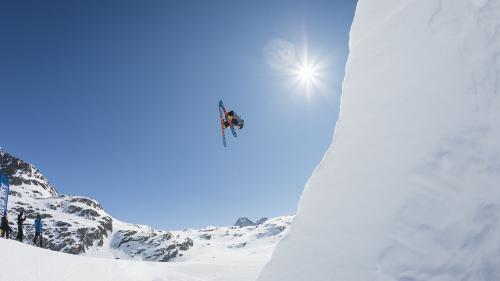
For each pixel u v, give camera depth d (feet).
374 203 11.58
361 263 10.88
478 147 9.91
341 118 14.34
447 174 10.23
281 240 13.51
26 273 26.18
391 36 13.64
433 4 12.44
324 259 11.85
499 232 8.85
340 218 12.28
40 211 533.96
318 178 13.93
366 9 15.26
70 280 27.50
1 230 48.06
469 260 9.04
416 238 10.11
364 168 12.51
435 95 11.39
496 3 10.85
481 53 10.68
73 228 510.99
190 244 612.29
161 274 35.45
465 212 9.55
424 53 12.21
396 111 12.37
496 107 9.92
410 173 11.02
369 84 13.76
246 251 599.16
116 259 38.60
